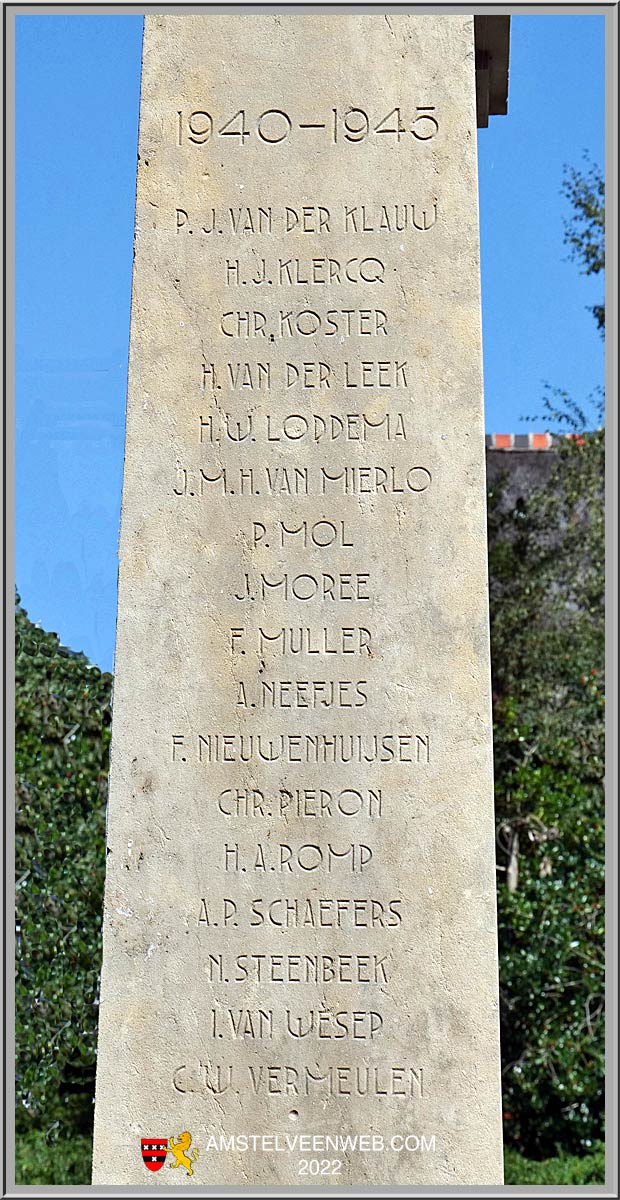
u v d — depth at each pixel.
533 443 9.86
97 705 8.00
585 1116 8.21
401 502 3.91
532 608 9.47
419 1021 3.76
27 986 7.84
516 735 8.71
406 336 3.96
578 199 10.09
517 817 8.62
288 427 3.95
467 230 3.98
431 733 3.84
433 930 3.79
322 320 3.98
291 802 3.84
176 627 3.90
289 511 3.93
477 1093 3.74
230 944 3.81
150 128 4.04
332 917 3.80
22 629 7.95
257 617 3.90
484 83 4.88
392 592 3.89
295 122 4.03
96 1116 3.77
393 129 4.02
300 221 4.01
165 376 3.97
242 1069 3.77
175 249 4.01
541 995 8.24
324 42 4.05
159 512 3.94
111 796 3.86
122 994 3.80
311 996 3.78
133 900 3.83
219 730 3.87
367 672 3.87
